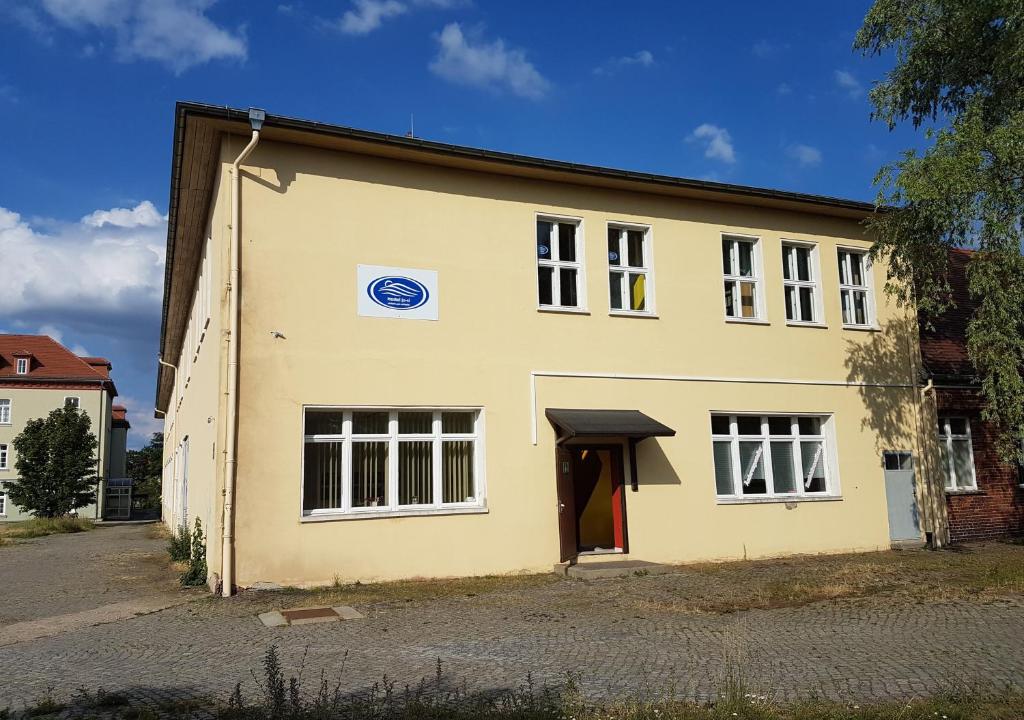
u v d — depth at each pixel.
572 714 5.63
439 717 5.58
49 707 6.11
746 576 13.25
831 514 16.64
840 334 17.52
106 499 53.09
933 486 17.66
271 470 12.42
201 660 7.83
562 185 15.47
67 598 12.20
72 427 43.41
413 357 13.73
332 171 13.63
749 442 16.47
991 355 13.89
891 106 15.66
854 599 10.77
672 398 15.66
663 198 16.31
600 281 15.51
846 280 18.11
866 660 7.36
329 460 13.09
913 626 8.87
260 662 7.67
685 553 15.22
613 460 15.13
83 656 8.14
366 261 13.64
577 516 14.86
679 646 8.11
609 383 15.20
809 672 6.96
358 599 11.30
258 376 12.57
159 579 14.22
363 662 7.59
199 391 16.70
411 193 14.19
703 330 16.19
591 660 7.54
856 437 17.20
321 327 13.13
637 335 15.59
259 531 12.20
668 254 16.16
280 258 13.02
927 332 18.94
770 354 16.72
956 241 14.10
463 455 14.11
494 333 14.44
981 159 13.17
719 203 16.81
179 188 14.96
